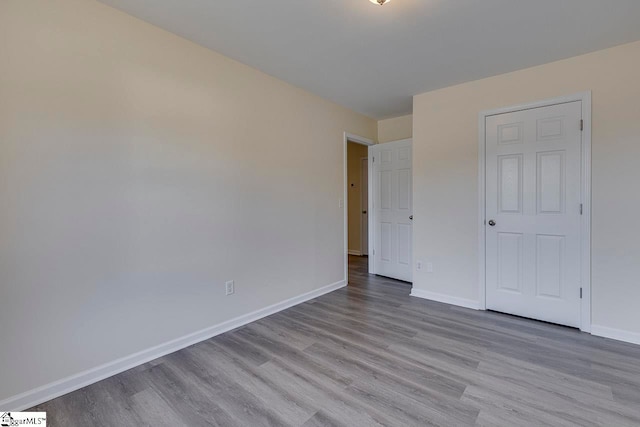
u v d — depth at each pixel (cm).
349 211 627
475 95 302
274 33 218
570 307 259
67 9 174
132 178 202
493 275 298
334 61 262
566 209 259
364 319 283
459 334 249
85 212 182
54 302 172
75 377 179
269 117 293
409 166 399
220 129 252
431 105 332
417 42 229
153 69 210
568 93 255
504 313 293
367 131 433
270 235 297
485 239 301
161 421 153
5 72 155
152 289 213
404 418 153
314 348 227
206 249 244
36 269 166
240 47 239
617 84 234
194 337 237
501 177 290
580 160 251
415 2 181
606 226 240
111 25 191
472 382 183
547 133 265
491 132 294
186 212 231
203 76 239
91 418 156
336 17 197
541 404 162
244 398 170
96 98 186
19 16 159
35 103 164
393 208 423
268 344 234
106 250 191
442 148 325
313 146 344
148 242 210
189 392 176
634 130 228
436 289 335
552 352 218
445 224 326
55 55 170
